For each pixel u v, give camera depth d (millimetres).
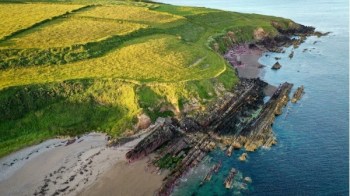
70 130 64875
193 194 50844
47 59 80438
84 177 53938
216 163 56969
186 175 54469
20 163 57062
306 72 94375
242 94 76438
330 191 50312
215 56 92250
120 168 55719
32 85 69312
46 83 70312
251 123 67250
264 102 76688
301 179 52906
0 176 54344
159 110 68500
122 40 95125
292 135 64000
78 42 88375
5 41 86125
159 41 96625
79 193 50844
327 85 84750
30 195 50531
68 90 70188
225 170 55531
